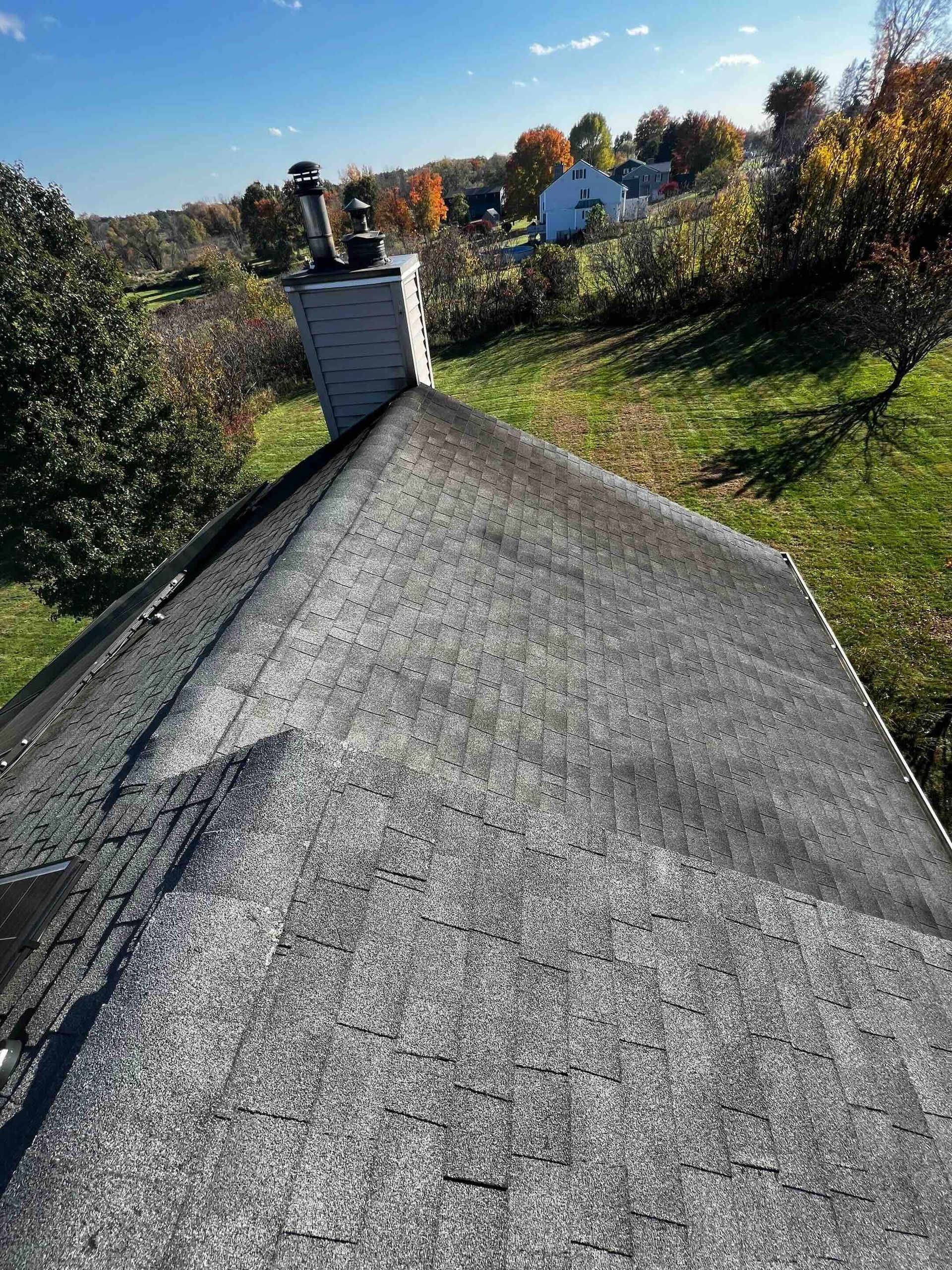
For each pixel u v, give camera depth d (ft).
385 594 16.39
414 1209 6.36
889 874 16.08
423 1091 7.28
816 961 11.09
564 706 16.20
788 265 95.61
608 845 11.26
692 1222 7.23
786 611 26.89
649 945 10.03
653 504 29.43
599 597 21.31
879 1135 9.00
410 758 12.75
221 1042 6.66
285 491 29.45
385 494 19.79
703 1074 8.76
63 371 52.01
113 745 14.23
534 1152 7.22
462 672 15.43
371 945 8.23
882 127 89.81
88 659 24.11
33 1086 7.34
